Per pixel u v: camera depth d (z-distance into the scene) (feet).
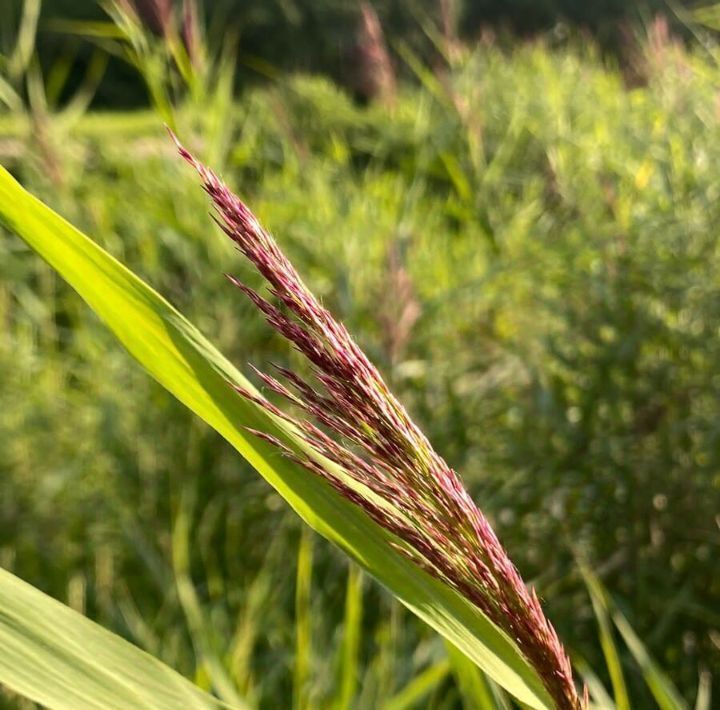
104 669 3.04
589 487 10.29
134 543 10.96
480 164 16.49
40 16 42.45
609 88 18.88
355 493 2.78
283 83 24.73
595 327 10.77
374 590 10.48
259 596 9.65
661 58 15.31
